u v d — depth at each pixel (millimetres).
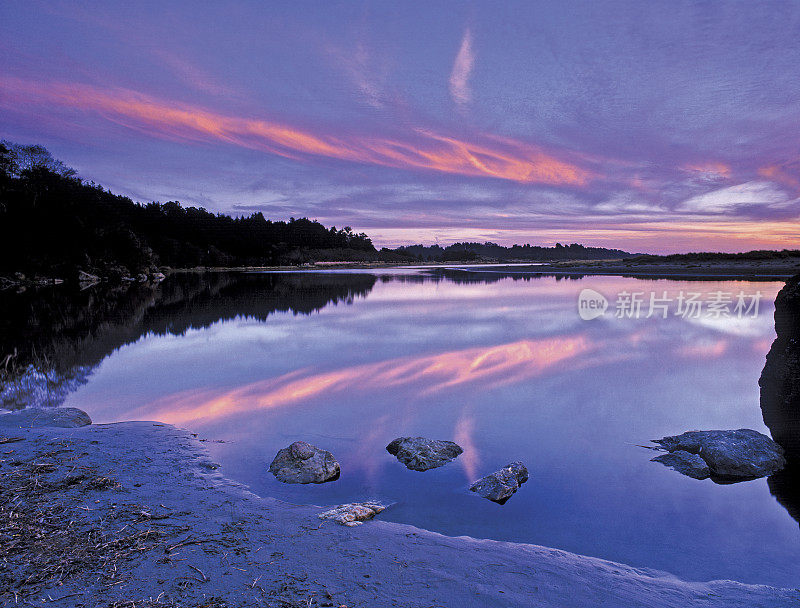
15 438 6598
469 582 3504
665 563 4203
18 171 63438
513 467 6016
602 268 74500
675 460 6504
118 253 69062
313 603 3119
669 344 15281
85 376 11430
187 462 6098
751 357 13367
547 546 4434
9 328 19625
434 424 8039
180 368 12305
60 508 4477
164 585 3270
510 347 14961
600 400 9406
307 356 13773
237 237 130125
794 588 3766
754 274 49719
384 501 5297
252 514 4594
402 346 15273
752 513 5168
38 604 3020
